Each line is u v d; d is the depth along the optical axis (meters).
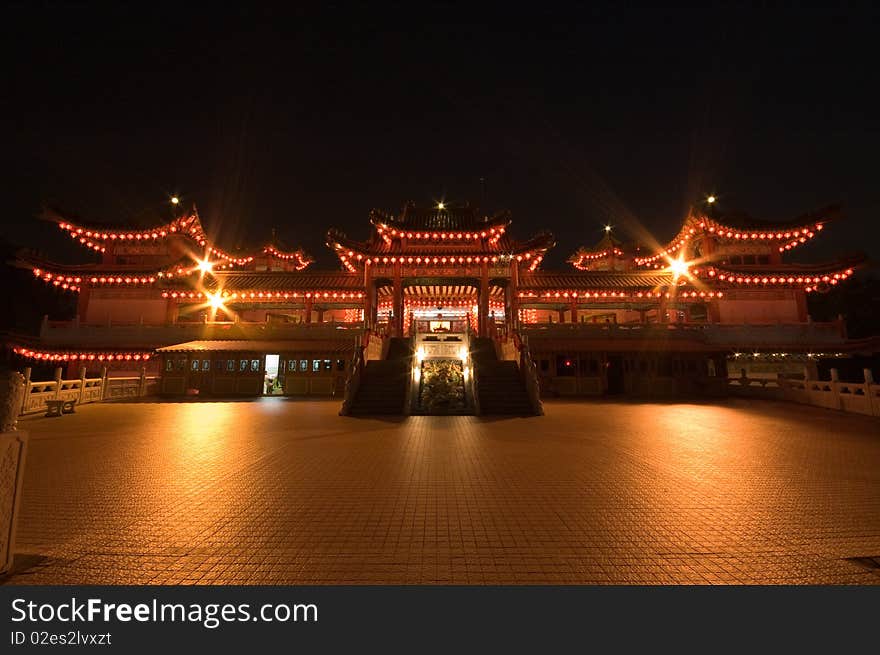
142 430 13.70
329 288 33.19
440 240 33.09
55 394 19.73
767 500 6.79
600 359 27.73
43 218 32.81
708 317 35.44
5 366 38.62
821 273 34.03
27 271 46.50
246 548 5.05
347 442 11.60
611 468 8.77
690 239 37.91
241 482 7.79
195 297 33.81
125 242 34.91
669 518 6.01
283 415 17.27
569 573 4.48
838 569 4.59
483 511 6.29
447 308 40.56
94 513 6.18
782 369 33.25
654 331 29.83
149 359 31.17
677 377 27.59
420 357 23.56
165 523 5.81
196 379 28.09
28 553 4.89
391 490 7.31
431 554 4.89
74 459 9.60
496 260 33.06
